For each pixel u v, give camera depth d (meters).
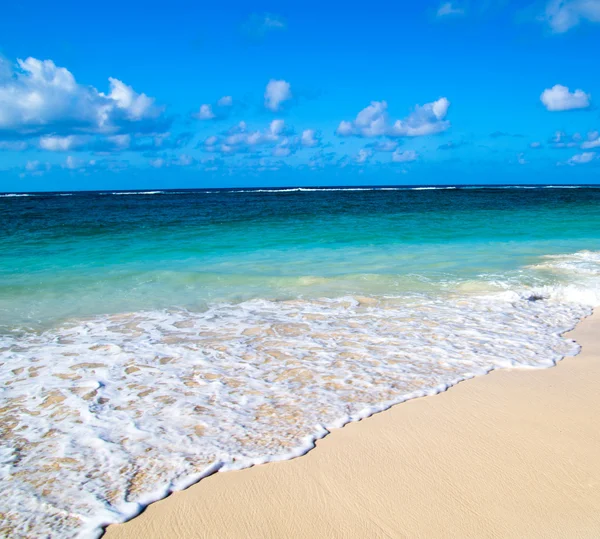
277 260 11.81
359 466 3.46
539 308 7.56
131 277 9.76
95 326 6.69
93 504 3.05
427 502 3.08
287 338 6.16
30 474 3.32
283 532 2.86
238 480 3.30
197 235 16.98
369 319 6.96
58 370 5.12
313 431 3.91
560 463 3.48
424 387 4.73
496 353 5.64
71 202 48.41
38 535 2.79
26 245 14.52
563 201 42.38
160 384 4.78
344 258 12.05
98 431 3.88
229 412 4.21
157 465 3.44
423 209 31.31
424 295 8.23
